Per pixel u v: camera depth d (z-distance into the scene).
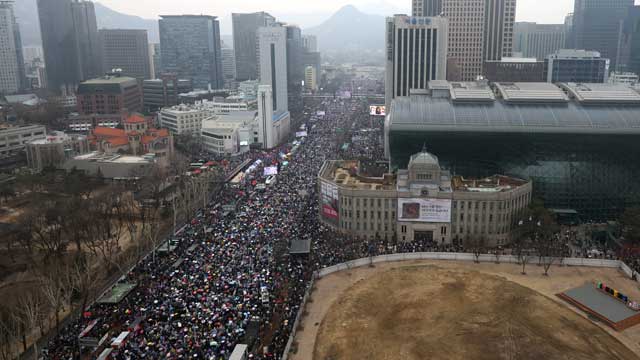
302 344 160.25
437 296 189.00
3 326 157.38
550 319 172.25
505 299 185.75
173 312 168.88
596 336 163.25
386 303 184.88
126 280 198.12
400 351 155.62
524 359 151.25
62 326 169.50
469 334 163.75
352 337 163.38
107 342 153.38
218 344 150.00
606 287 189.00
